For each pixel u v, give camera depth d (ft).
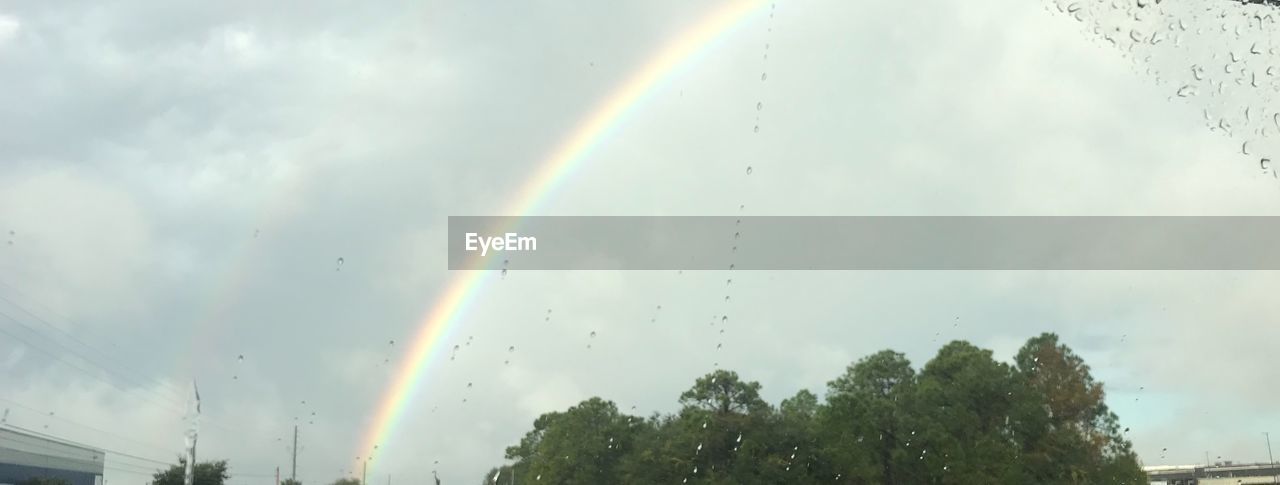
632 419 145.48
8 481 100.01
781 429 136.05
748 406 136.05
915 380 151.02
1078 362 150.71
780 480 128.98
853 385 150.41
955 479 130.21
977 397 140.46
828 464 134.31
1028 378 150.41
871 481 134.31
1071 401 147.64
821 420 137.39
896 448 135.64
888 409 139.33
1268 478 234.38
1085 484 137.90
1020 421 139.33
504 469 153.48
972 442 135.64
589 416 144.66
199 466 104.58
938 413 138.10
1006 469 129.29
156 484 102.42
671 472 131.34
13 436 100.48
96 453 124.36
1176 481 258.37
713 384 135.13
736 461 131.23
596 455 142.20
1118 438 145.89
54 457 111.96
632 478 134.62
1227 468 248.52
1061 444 139.85
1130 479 141.49
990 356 145.07
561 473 141.08
